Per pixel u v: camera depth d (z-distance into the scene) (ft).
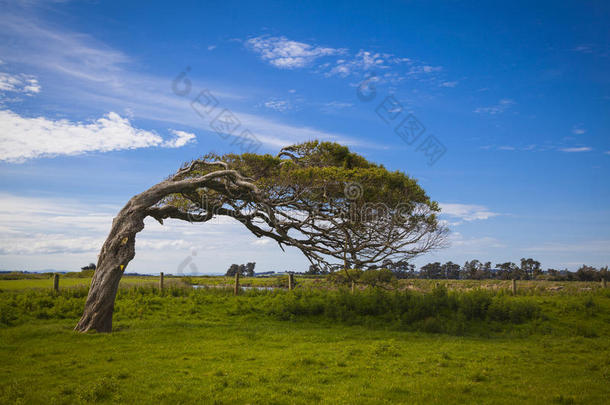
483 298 78.89
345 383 33.88
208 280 187.62
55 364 37.81
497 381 36.22
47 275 176.86
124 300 78.89
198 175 70.18
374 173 63.41
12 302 70.64
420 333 64.49
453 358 45.47
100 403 27.35
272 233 73.51
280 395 29.76
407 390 32.17
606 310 80.23
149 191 60.34
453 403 29.35
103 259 56.90
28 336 50.19
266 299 85.97
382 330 67.00
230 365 38.86
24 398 27.76
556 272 245.86
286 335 56.54
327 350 47.34
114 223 58.54
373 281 97.40
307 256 68.85
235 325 63.98
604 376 38.93
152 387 31.27
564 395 31.35
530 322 73.67
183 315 72.59
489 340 60.85
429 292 89.35
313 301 81.82
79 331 53.72
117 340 49.29
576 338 62.80
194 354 43.68
